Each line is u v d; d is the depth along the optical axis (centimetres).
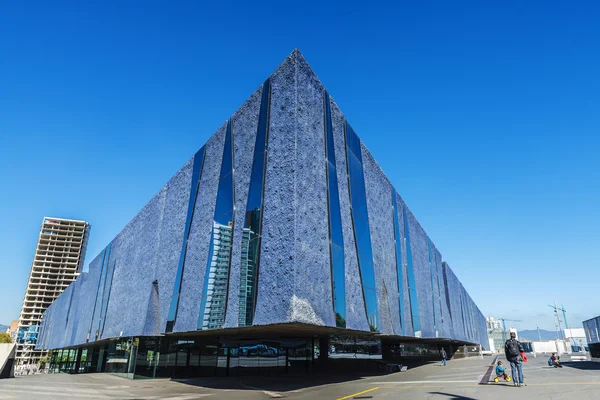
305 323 1526
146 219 3203
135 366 2530
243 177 2003
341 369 2753
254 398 1359
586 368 2388
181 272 2372
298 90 1859
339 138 2236
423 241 4072
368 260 2323
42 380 2398
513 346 1361
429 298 3822
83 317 4472
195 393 1564
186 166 2747
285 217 1659
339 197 2088
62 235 18050
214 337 2581
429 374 2311
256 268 1711
